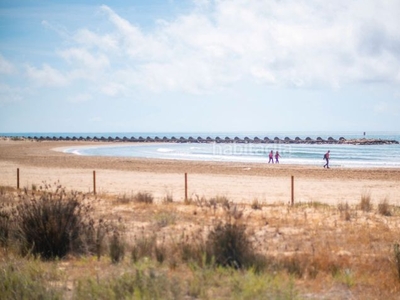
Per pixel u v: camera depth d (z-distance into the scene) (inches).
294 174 1507.1
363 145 4847.4
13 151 2955.2
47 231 390.9
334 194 1012.5
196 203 751.1
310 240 473.1
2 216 460.4
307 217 620.1
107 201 754.2
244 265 334.0
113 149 3651.6
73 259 375.6
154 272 282.7
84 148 3732.8
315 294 285.7
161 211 639.1
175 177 1375.5
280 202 813.2
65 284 286.2
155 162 2020.2
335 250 426.3
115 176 1389.0
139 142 5861.2
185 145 4795.8
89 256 384.2
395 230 538.3
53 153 2751.0
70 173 1481.3
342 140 5595.5
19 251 384.2
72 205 423.5
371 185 1203.2
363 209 713.6
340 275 325.4
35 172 1507.1
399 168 1779.0
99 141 6013.8
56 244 390.6
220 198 813.9
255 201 731.4
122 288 259.6
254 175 1464.1
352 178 1393.9
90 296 254.1
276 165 1900.8
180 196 924.6
